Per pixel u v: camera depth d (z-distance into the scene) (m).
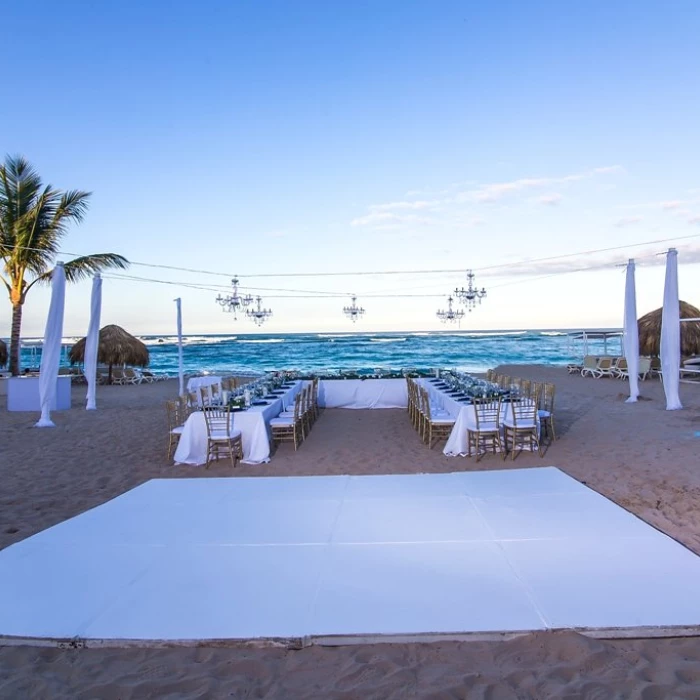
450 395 10.17
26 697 2.70
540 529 4.66
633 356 13.20
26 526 5.24
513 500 5.53
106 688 2.75
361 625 3.18
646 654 2.93
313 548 4.35
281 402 10.35
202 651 3.04
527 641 3.03
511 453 8.15
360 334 91.31
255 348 52.28
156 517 5.22
